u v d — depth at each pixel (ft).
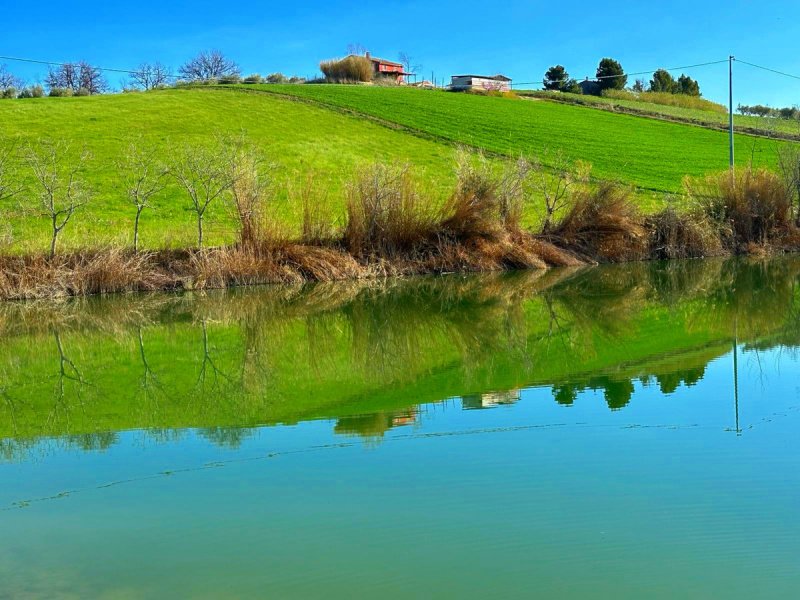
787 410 27.27
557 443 24.00
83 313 51.49
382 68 304.09
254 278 62.69
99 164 89.71
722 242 84.17
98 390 32.65
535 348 39.42
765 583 15.84
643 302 54.49
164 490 21.02
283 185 86.02
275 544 17.72
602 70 289.33
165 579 16.38
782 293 57.77
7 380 34.83
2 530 18.83
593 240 78.89
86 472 22.57
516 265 73.72
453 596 15.55
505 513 19.07
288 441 24.82
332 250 67.31
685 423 25.88
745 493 20.01
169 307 53.67
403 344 41.34
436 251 71.20
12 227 65.41
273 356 38.96
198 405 29.78
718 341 40.04
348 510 19.40
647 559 16.79
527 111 170.81
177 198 80.94
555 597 15.43
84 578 16.46
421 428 25.84
